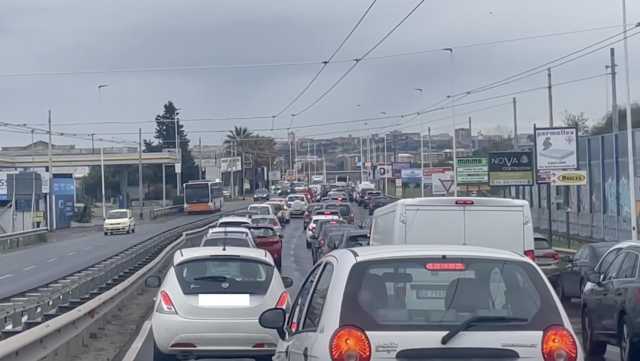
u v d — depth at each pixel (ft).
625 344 49.60
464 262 24.77
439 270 24.58
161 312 46.50
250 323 46.09
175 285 46.96
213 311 46.11
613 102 196.44
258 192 423.23
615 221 164.55
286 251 174.50
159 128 488.44
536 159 162.81
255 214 196.85
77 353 55.16
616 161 173.58
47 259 163.22
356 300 23.73
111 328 68.95
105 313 68.85
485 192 229.45
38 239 221.05
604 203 181.78
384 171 355.56
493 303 24.11
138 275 95.71
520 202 57.67
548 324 23.62
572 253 123.95
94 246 196.24
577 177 161.79
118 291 75.72
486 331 23.29
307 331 25.98
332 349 23.08
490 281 24.53
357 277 24.16
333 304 23.90
